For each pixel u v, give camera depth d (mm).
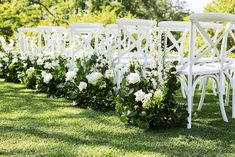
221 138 2865
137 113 3143
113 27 5133
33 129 3053
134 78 3203
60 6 13477
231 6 9664
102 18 11523
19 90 5059
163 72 3211
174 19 27000
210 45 3221
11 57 6211
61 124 3223
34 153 2479
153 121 3100
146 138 2844
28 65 5633
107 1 18406
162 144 2699
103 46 4523
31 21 11562
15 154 2453
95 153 2484
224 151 2566
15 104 4051
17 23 10516
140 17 24281
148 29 3713
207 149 2602
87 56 4449
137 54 4293
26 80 5301
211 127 3193
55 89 4680
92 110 3789
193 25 3105
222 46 3369
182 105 3191
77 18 11797
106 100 3805
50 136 2865
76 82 4062
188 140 2795
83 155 2443
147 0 25734
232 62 3945
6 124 3205
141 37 3885
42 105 4020
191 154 2496
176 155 2471
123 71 3719
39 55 5520
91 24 4547
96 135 2910
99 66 4203
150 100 3068
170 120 3131
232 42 8398
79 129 3070
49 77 4625
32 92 4891
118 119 3410
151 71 3271
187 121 3164
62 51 5434
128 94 3207
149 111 3113
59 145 2648
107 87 3900
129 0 23531
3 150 2527
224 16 3094
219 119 3504
